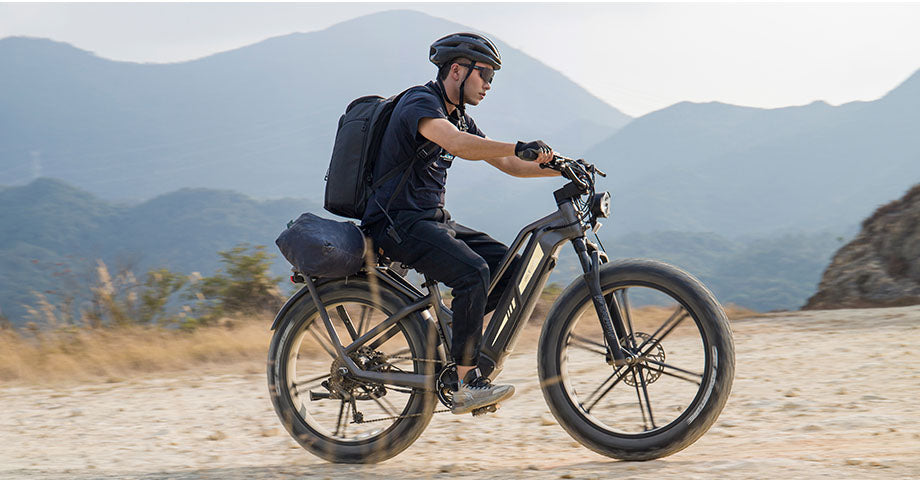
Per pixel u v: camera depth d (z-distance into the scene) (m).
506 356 3.56
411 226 3.49
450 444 4.23
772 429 4.17
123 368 8.60
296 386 3.84
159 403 6.52
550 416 4.93
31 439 5.16
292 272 3.77
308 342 6.86
